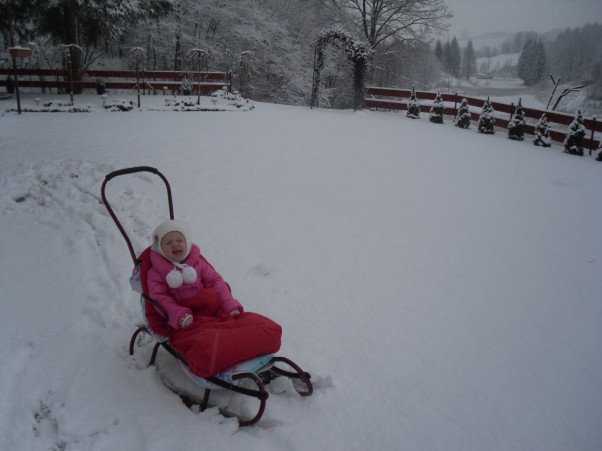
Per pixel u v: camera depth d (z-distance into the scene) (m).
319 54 17.81
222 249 5.55
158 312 3.46
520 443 3.11
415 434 3.14
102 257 5.21
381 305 4.62
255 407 3.27
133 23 17.83
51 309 4.34
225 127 11.70
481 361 3.89
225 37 24.77
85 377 3.56
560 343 4.17
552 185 8.66
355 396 3.44
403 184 8.25
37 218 6.18
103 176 7.49
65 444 3.04
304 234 6.08
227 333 3.09
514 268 5.48
